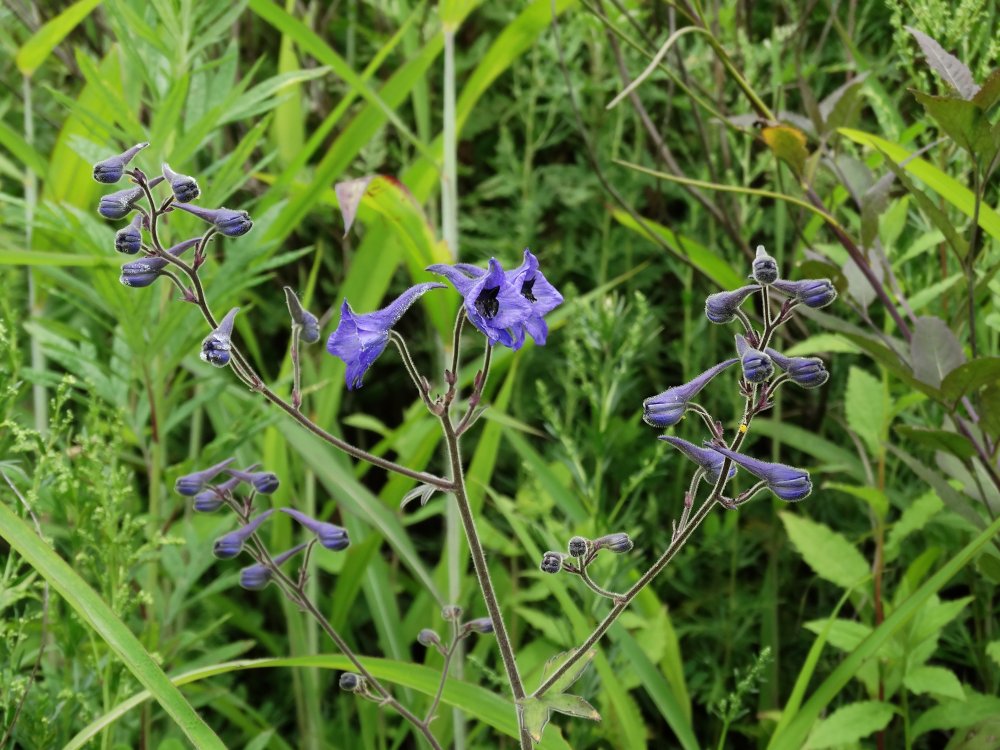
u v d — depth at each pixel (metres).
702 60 0.82
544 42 0.89
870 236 0.66
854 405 0.71
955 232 0.62
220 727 0.82
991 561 0.63
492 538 0.79
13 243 0.82
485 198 0.99
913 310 0.73
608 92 0.94
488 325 0.53
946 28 0.70
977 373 0.61
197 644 0.78
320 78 0.97
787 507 0.80
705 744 0.80
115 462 0.66
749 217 0.88
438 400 0.55
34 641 0.74
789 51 0.85
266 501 0.82
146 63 0.74
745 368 0.51
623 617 0.73
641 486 0.81
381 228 0.79
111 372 0.70
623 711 0.67
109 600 0.66
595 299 0.89
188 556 0.78
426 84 0.92
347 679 0.60
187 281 0.71
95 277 0.67
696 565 0.83
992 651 0.65
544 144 0.93
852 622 0.67
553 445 0.88
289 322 0.92
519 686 0.56
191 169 0.83
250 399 0.76
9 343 0.64
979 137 0.60
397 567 0.90
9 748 0.65
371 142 0.92
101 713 0.67
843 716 0.65
